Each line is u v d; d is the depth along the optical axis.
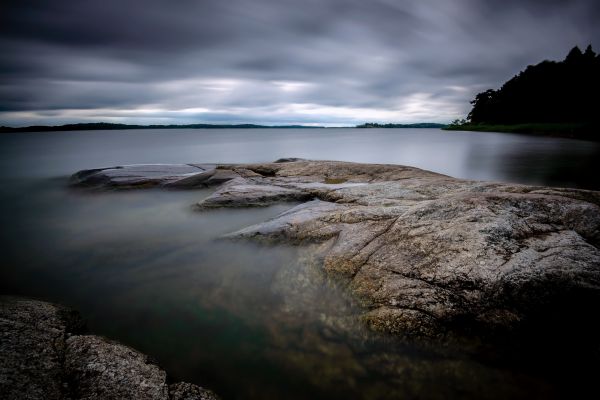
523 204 8.55
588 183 27.94
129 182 21.06
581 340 6.02
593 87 108.81
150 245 11.83
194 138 161.12
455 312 6.49
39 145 89.56
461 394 5.24
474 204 8.78
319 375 5.69
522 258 6.89
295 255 9.36
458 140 106.88
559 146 65.00
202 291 8.45
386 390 5.34
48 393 4.31
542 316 6.34
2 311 6.04
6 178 28.12
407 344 6.20
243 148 82.12
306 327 6.80
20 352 4.93
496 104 156.25
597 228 7.71
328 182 18.77
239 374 5.79
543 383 5.38
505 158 49.06
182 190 20.06
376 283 7.33
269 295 7.96
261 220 14.15
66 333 5.86
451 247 7.50
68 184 23.80
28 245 12.08
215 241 11.30
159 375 5.18
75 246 11.91
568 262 6.65
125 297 8.33
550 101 123.38
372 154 64.25
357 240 8.78
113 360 5.20
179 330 6.98
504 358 5.86
